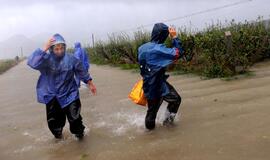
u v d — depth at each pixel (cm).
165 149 624
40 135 832
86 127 840
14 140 819
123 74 1867
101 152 660
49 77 750
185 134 686
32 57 738
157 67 724
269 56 1533
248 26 1577
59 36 745
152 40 747
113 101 1109
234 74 1228
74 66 753
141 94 755
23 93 1609
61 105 746
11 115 1109
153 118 740
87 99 1205
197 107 870
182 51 742
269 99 844
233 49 1305
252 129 657
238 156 554
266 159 532
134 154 624
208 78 1258
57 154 688
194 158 569
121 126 812
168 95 743
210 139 639
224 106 843
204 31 1630
